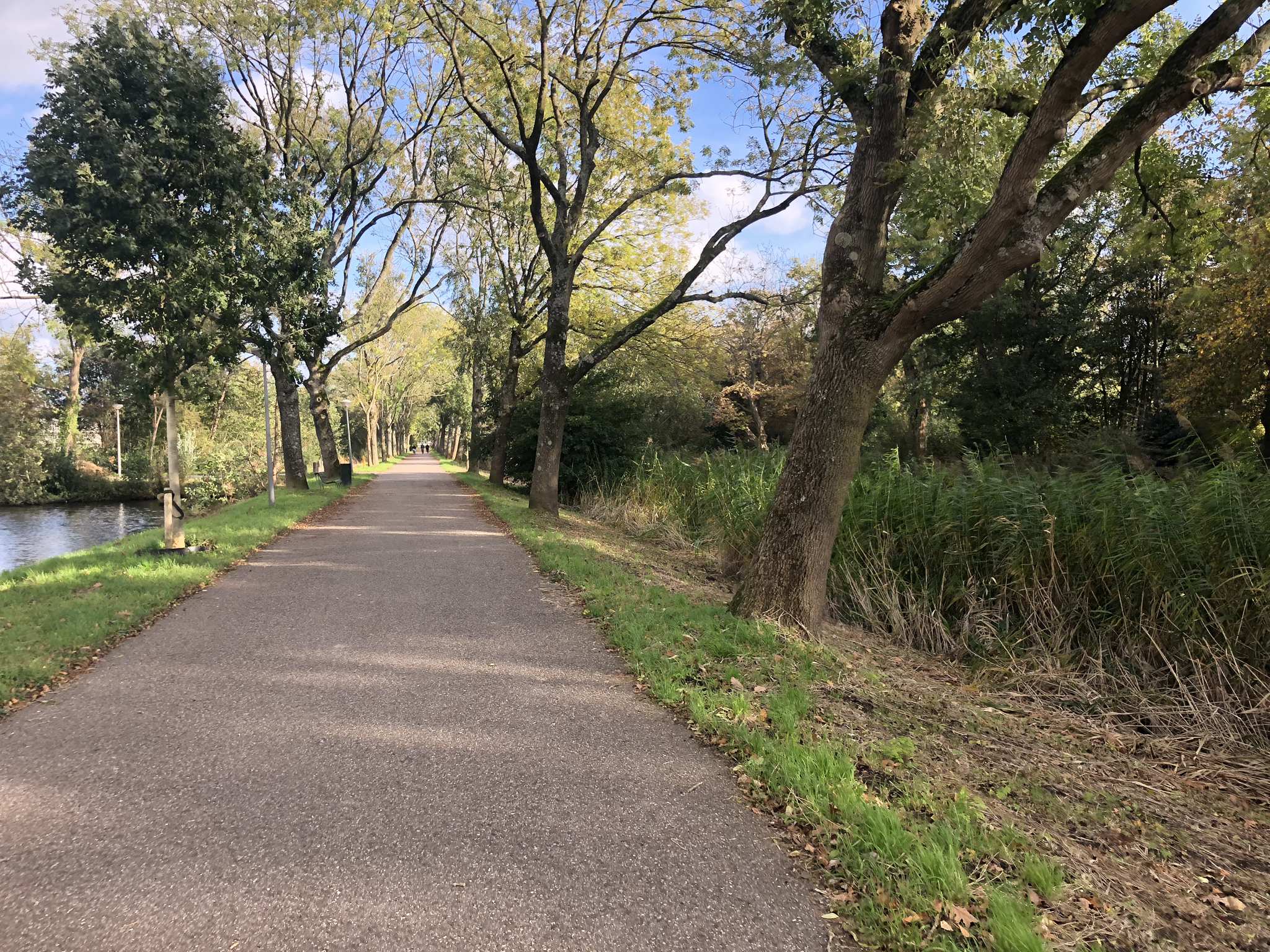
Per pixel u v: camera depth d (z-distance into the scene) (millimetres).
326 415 26359
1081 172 5367
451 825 3217
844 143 7629
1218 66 5207
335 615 6949
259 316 11688
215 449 37312
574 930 2537
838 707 4812
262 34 19047
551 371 15438
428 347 47562
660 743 4137
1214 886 3154
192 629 6406
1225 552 6598
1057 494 7918
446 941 2463
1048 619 7305
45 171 8500
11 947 2381
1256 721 5648
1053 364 20750
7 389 39000
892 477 9242
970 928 2574
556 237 15148
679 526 14023
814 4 7039
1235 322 13828
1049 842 3258
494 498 19453
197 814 3273
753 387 33969
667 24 13531
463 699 4789
